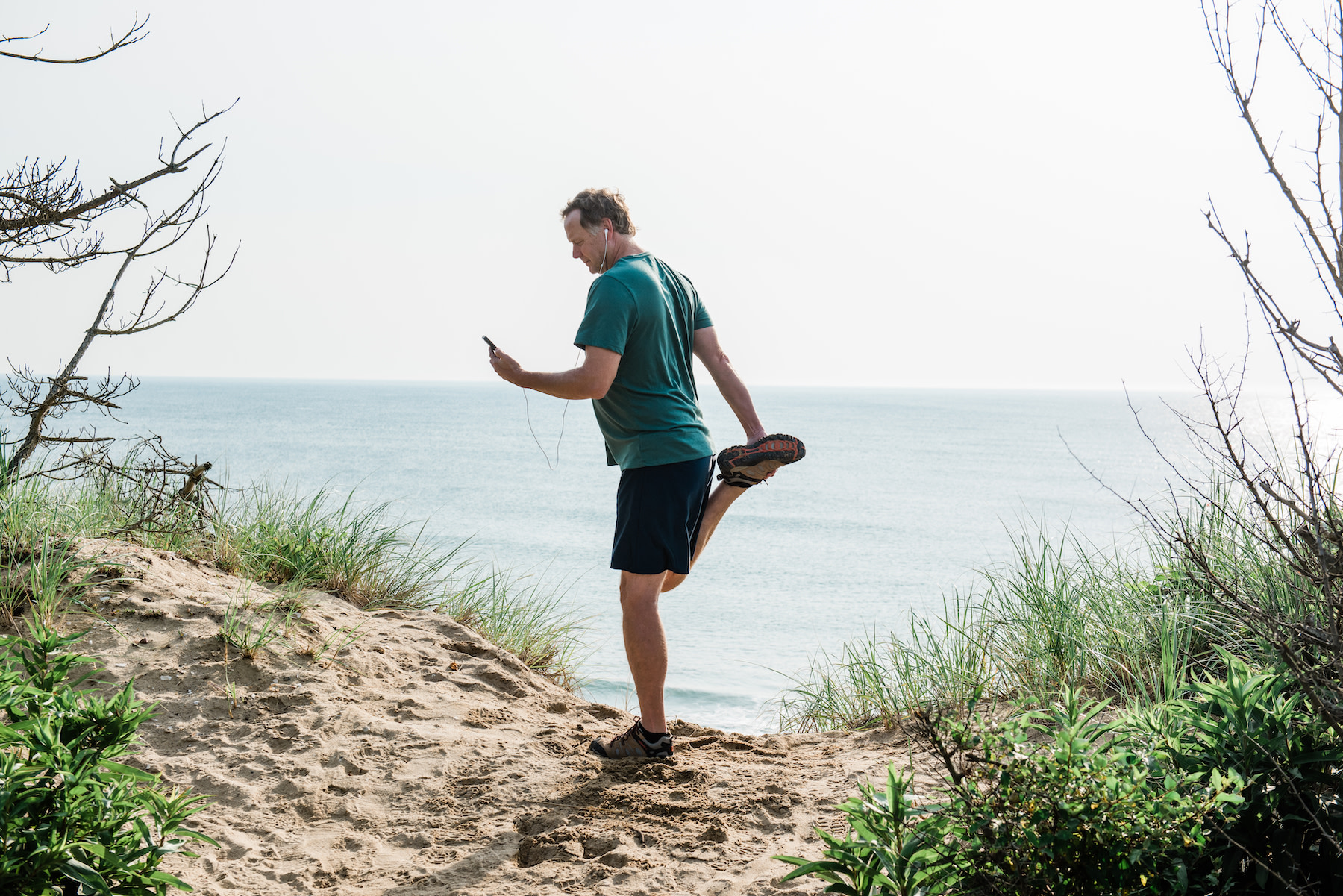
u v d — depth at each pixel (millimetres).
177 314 5371
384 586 6172
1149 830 1995
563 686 5992
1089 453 98438
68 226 4887
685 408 3619
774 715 10523
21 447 5258
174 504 5855
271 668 4223
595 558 27484
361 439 102875
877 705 4969
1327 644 2098
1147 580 4457
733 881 2660
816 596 22188
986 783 2359
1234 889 2107
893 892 2141
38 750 2201
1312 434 2010
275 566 5793
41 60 4363
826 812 3135
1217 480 3902
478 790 3365
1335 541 2010
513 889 2672
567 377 3367
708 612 19641
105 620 4285
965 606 5152
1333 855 2055
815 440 118688
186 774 3443
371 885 2754
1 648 2740
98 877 2057
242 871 2836
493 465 74812
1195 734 2455
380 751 3676
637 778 3449
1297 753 2180
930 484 64938
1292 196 1915
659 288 3586
